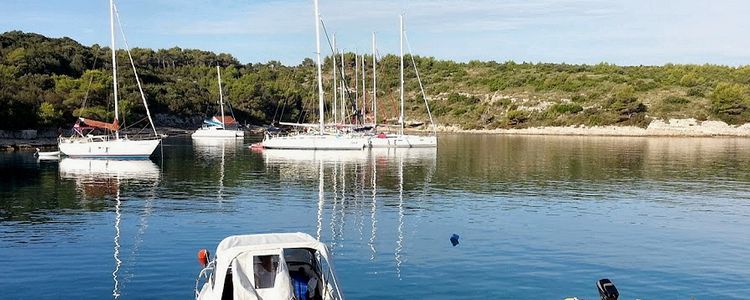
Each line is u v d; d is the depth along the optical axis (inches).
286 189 1519.4
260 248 557.3
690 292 716.0
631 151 2891.2
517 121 5398.6
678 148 3129.9
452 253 876.0
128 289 709.9
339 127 3270.2
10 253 858.8
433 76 6943.9
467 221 1107.9
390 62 5590.6
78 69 4845.0
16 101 3203.7
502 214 1179.3
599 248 909.2
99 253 861.8
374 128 3235.7
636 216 1162.0
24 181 1647.4
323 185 1598.2
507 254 871.7
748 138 4256.9
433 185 1603.1
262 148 2955.2
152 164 2160.4
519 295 698.2
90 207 1233.4
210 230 1018.1
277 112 5964.6
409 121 5644.7
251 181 1675.7
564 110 5383.9
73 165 2102.6
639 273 784.9
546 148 3112.7
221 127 4426.7
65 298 679.1
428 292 706.2
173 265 804.6
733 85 5009.8
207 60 7834.6
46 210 1196.5
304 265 589.6
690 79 5698.8
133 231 1005.2
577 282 745.6
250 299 502.0
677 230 1037.2
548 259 846.5
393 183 1643.7
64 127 3590.1
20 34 5344.5
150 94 4771.2
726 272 792.3
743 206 1278.3
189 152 2758.4
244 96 5777.6
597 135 4785.9
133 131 4079.7
